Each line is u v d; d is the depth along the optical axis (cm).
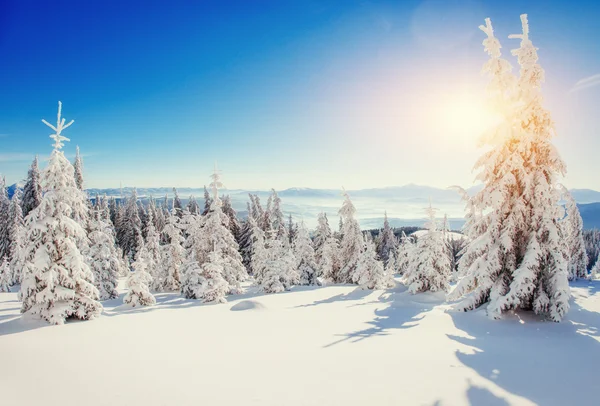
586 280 3938
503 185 1543
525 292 1409
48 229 1648
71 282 1642
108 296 2894
